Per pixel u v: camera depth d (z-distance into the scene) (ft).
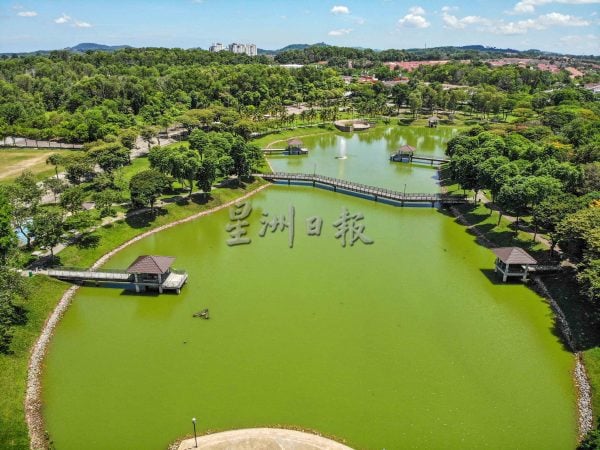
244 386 159.02
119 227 276.62
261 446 133.59
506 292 220.43
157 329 191.11
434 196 339.36
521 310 206.28
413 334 188.85
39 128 488.02
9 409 143.33
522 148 357.00
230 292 219.61
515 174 283.79
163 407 149.79
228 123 492.13
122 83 624.18
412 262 251.60
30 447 133.28
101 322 195.52
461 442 137.80
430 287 225.35
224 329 191.21
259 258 255.91
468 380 163.22
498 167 295.07
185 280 224.74
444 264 249.34
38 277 212.43
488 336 187.93
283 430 140.26
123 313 202.18
